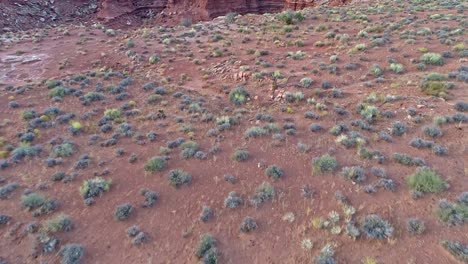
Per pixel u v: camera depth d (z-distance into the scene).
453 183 12.18
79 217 12.22
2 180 14.02
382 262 9.82
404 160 13.34
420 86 18.97
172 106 20.52
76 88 23.34
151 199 12.73
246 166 14.22
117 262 10.72
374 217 11.00
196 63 27.44
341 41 27.83
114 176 14.11
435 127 15.00
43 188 13.53
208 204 12.51
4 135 17.61
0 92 22.91
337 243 10.58
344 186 12.59
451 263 9.55
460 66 20.62
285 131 16.47
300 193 12.60
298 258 10.38
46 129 18.20
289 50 28.02
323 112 17.83
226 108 19.70
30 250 11.01
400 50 24.50
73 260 10.59
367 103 18.25
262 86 22.16
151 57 28.62
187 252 10.88
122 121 18.89
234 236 11.30
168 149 15.59
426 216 10.99
